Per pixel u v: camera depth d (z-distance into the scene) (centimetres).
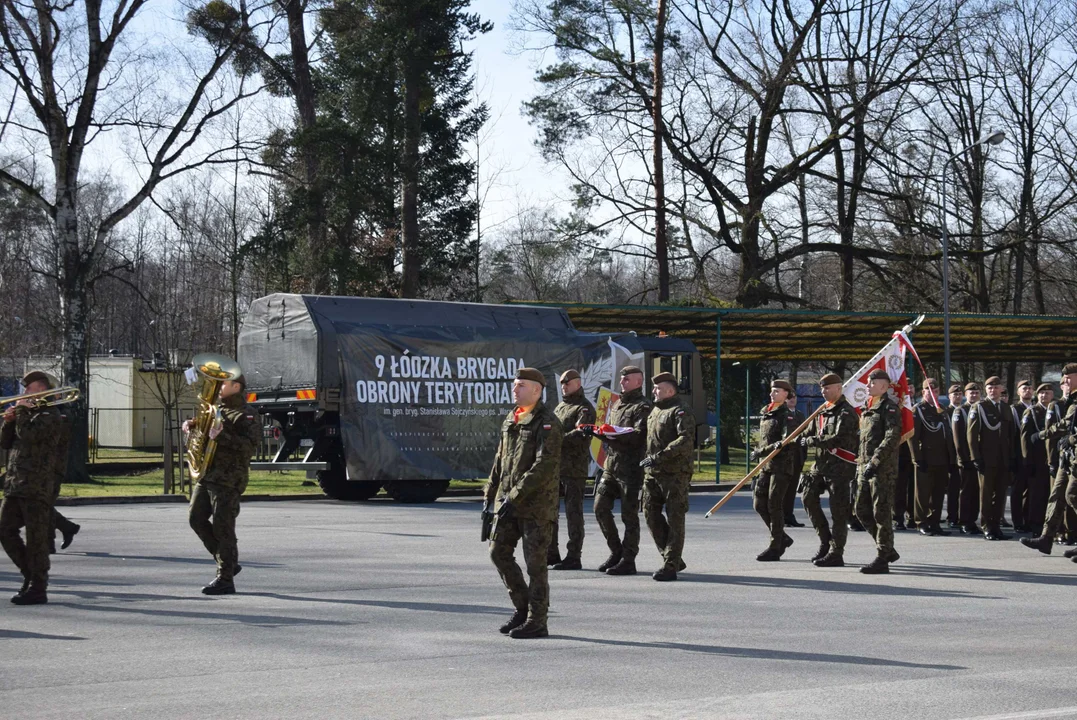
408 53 3609
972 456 1598
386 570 1158
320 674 688
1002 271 5147
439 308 2256
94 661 721
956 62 4241
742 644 791
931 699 634
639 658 740
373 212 3516
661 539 1148
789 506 1719
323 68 3612
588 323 2852
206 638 797
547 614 838
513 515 803
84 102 2642
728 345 3403
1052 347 3578
